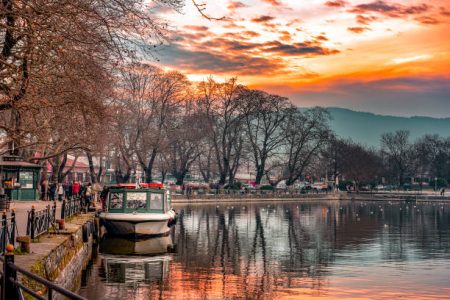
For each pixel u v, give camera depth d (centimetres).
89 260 3488
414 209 10394
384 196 13675
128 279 2908
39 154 6606
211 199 10900
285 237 5172
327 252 4134
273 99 11681
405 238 5188
